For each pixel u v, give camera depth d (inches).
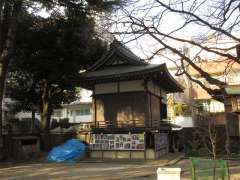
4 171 899.4
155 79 1246.3
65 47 1225.4
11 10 1117.1
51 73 1240.8
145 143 1111.6
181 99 1808.6
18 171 893.8
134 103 1191.6
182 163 1021.2
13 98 1412.4
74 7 1075.3
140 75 1149.7
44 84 1357.0
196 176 410.6
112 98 1225.4
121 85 1217.4
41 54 1222.9
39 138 1261.1
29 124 1727.4
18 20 1180.5
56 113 2480.3
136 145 1117.1
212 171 409.7
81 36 1168.2
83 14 1075.3
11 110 1540.4
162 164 970.1
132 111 1189.7
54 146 1273.4
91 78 1203.2
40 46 1223.5
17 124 1688.0
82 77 1221.7
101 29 297.0
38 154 1207.6
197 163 413.4
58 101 1409.9
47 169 916.6
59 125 1721.2
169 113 1836.9
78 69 1250.6
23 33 1201.4
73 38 1212.5
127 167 923.4
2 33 1151.0
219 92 284.2
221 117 1523.1
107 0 844.0
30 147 1212.5
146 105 1174.3
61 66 1229.7
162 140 1235.2
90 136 1194.6
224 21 263.6
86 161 1074.7
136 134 1122.7
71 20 1178.6
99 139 1171.9
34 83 1369.3
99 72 1250.6
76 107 2465.6
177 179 379.9
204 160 413.4
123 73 1155.3
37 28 1223.5
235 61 270.8
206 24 260.8
